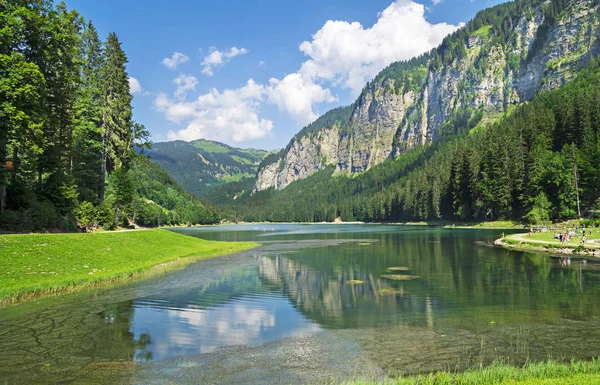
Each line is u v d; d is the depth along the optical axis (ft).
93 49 202.08
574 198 314.76
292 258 163.73
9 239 104.27
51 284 88.94
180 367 45.06
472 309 70.23
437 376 38.34
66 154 168.14
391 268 127.44
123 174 218.59
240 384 40.06
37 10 128.57
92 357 48.37
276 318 67.87
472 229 356.38
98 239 134.72
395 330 58.80
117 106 208.03
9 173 124.77
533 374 38.24
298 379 41.19
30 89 111.75
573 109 371.35
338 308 74.79
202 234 423.64
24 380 41.16
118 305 77.41
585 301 74.28
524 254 154.71
